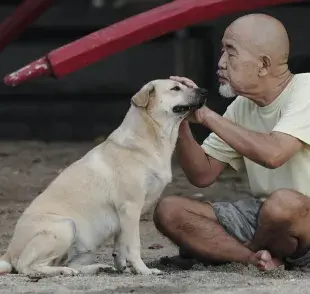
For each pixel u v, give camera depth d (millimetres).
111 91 24266
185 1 12867
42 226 9906
